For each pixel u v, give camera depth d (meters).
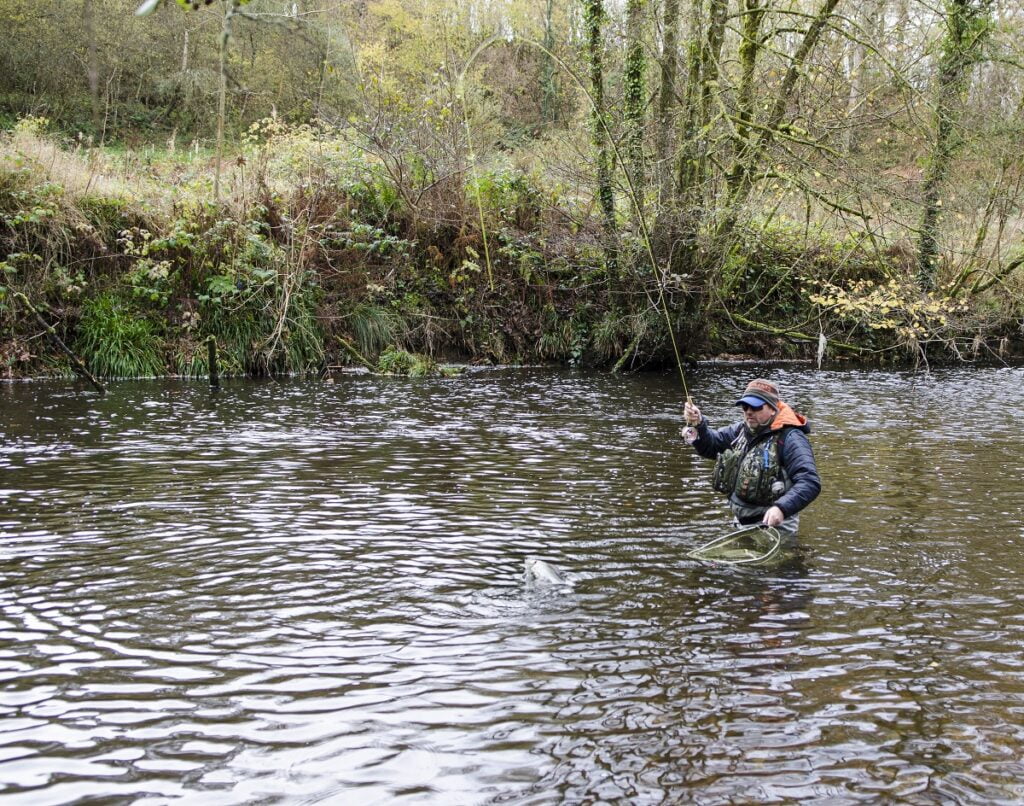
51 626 4.93
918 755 3.67
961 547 6.46
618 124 17.14
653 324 17.95
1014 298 19.64
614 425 11.64
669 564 6.06
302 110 21.80
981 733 3.85
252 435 10.52
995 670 4.46
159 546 6.36
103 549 6.28
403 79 29.41
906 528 6.96
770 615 5.14
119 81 24.83
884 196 16.08
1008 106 18.42
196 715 3.96
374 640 4.77
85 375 13.81
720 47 16.23
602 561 6.12
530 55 31.20
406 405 13.12
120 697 4.12
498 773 3.52
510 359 18.77
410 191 18.47
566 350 18.89
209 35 22.75
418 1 31.08
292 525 6.92
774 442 6.41
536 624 4.99
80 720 3.92
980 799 3.37
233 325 16.23
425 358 17.67
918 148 17.31
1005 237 20.28
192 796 3.37
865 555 6.27
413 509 7.43
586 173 17.91
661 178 16.92
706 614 5.15
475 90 25.33
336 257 17.66
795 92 16.28
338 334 17.33
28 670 4.39
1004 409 13.43
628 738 3.79
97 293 15.65
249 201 16.81
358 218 18.20
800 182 15.53
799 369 19.08
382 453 9.63
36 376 14.84
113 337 15.33
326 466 8.97
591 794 3.39
